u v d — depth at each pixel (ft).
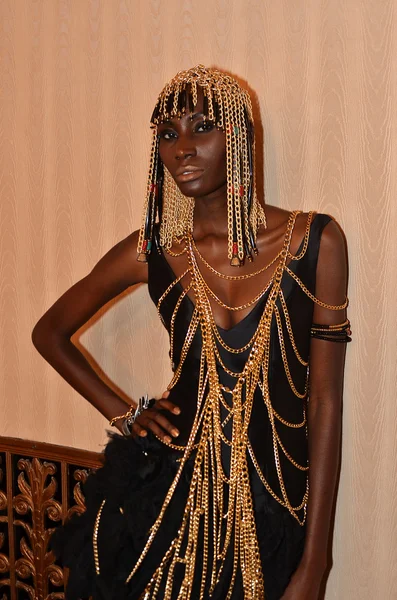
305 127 6.67
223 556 5.44
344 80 6.45
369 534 6.91
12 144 8.18
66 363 6.59
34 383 8.45
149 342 7.77
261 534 5.49
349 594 7.06
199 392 5.69
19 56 7.98
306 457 5.83
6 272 8.45
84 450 8.21
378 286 6.57
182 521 5.53
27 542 8.77
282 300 5.59
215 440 5.56
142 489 5.65
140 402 6.16
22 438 8.61
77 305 6.57
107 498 5.74
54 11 7.73
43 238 8.18
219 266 5.76
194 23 7.07
